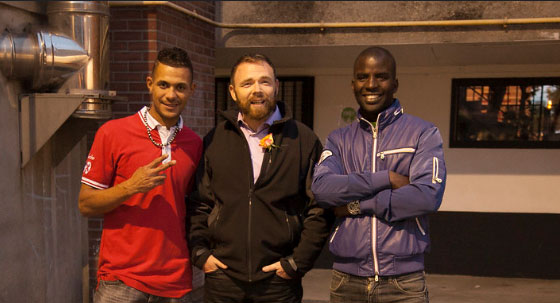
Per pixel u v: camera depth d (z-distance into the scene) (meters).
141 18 4.55
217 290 2.52
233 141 2.53
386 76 2.43
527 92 6.30
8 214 3.34
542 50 5.27
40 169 3.68
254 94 2.39
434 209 2.30
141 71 4.58
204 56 5.25
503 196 6.39
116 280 2.51
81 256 4.20
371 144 2.50
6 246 3.33
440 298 5.45
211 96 5.41
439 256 6.52
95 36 3.56
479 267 6.43
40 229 3.68
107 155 2.50
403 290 2.38
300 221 2.54
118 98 3.66
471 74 6.42
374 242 2.38
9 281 3.36
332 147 2.59
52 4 3.52
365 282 2.43
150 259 2.50
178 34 4.83
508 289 5.81
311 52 5.59
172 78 2.46
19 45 3.25
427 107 6.57
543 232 6.29
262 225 2.45
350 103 6.74
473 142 6.46
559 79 6.18
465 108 6.49
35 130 3.41
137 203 2.49
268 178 2.45
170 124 2.59
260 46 5.30
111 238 2.52
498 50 5.31
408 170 2.42
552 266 6.25
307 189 2.53
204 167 2.59
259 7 5.26
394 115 2.48
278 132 2.52
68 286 4.03
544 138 6.30
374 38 5.04
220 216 2.49
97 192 2.43
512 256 6.36
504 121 6.39
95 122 3.74
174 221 2.55
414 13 4.97
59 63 3.40
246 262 2.45
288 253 2.53
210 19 5.32
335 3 5.11
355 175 2.38
